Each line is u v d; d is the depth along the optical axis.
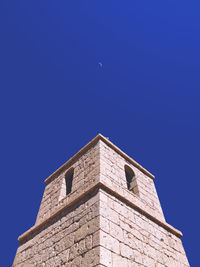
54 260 6.34
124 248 5.81
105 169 7.79
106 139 9.26
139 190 8.84
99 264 4.87
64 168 10.12
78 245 5.88
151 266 6.25
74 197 7.63
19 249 8.38
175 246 7.97
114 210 6.47
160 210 9.01
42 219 8.54
